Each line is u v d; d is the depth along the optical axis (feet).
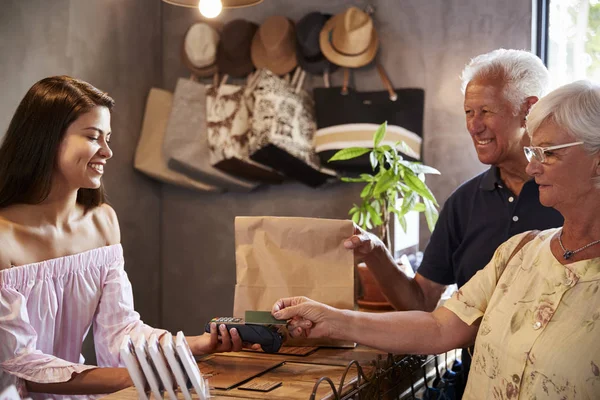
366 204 9.55
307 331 5.93
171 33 13.07
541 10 11.00
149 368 4.72
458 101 11.24
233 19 12.57
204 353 6.09
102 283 7.11
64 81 6.40
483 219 7.23
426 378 7.32
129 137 12.41
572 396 4.71
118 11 12.08
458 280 7.50
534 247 5.41
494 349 5.26
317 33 11.59
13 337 6.00
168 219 13.24
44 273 6.41
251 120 11.75
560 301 4.93
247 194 12.67
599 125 4.81
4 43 10.05
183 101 12.21
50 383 6.07
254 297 6.40
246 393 5.11
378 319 5.93
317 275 6.35
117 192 12.14
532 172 5.13
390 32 11.59
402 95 11.40
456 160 11.29
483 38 11.06
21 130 6.30
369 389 5.78
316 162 11.62
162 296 13.33
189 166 12.06
